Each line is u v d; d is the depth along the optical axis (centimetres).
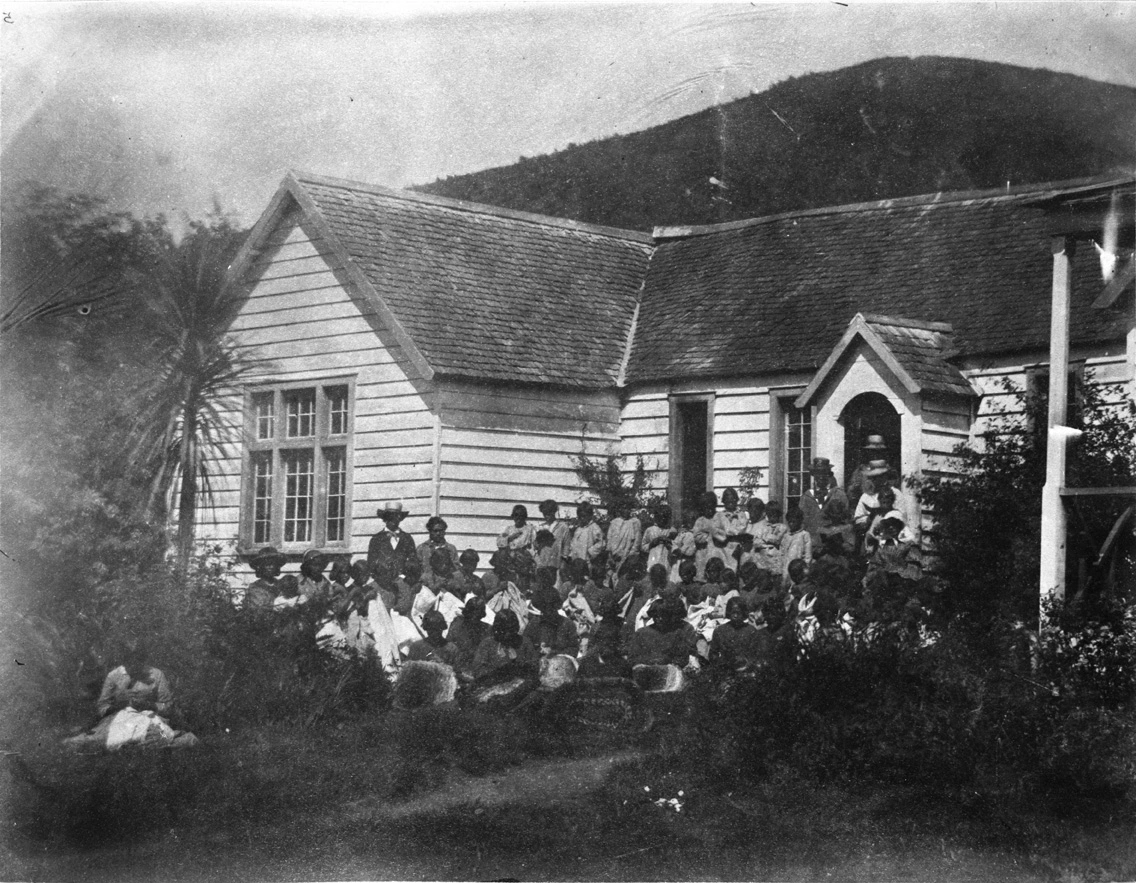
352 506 1639
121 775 786
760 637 970
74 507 1052
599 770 837
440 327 1641
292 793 787
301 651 977
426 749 856
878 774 797
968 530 1178
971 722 802
